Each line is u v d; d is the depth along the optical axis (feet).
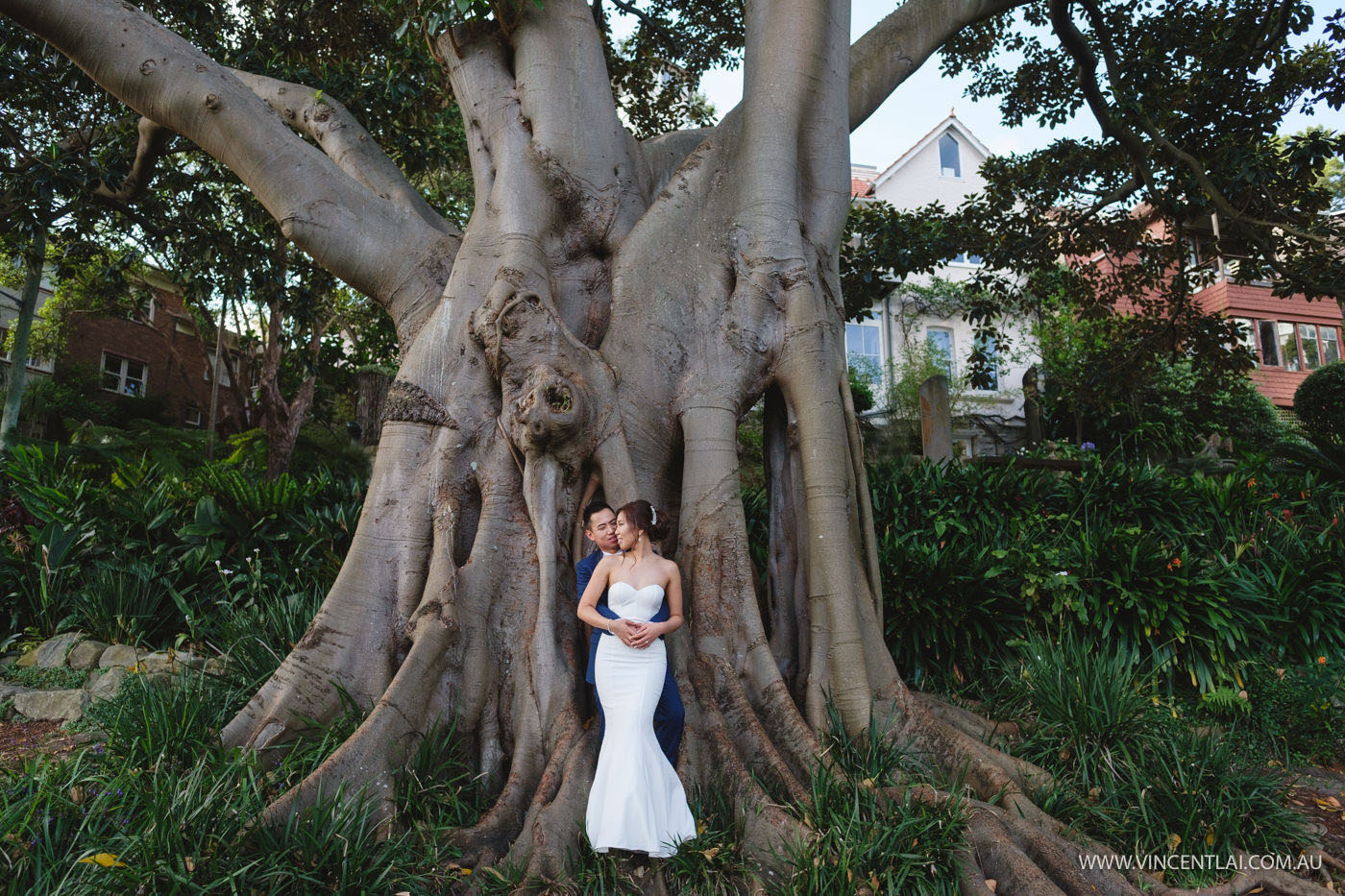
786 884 10.98
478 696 14.46
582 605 12.94
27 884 9.88
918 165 74.18
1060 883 11.99
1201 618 19.92
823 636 15.99
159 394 71.77
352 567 15.83
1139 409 56.80
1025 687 18.06
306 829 10.60
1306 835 13.89
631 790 11.66
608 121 19.80
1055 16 28.73
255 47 32.55
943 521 24.50
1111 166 37.01
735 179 18.72
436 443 16.56
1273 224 31.40
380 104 31.07
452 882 10.93
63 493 25.22
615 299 18.07
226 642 19.66
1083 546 22.11
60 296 63.31
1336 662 20.29
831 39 19.39
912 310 67.56
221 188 42.37
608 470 16.06
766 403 19.01
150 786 11.54
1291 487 29.91
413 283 18.95
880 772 13.79
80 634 20.84
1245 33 32.01
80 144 31.22
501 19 19.65
